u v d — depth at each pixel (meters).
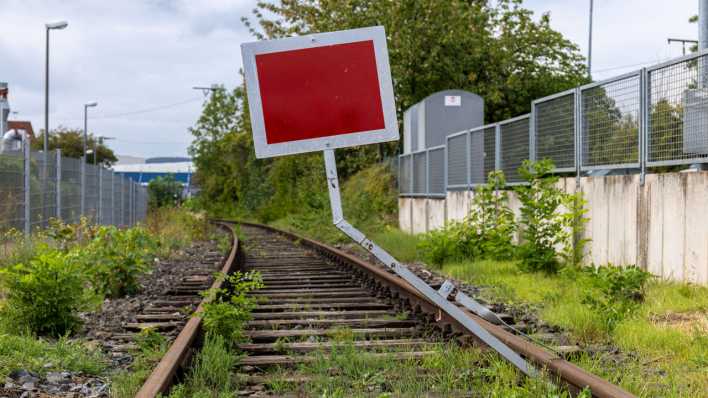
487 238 14.09
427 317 7.48
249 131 53.88
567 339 6.46
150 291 10.73
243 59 4.27
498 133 15.70
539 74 35.66
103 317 8.27
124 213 33.09
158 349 6.34
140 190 43.38
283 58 4.31
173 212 29.53
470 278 11.36
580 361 5.50
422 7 31.25
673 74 9.52
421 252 15.24
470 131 17.59
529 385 4.54
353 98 4.35
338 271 13.91
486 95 33.28
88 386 5.16
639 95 10.21
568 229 12.41
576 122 12.04
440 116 23.17
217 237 25.88
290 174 41.22
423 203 22.23
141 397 3.98
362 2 31.98
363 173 30.50
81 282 7.61
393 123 4.37
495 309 8.32
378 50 4.39
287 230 29.80
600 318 6.90
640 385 4.78
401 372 5.21
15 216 15.11
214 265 15.32
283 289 11.16
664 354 5.92
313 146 4.30
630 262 10.47
